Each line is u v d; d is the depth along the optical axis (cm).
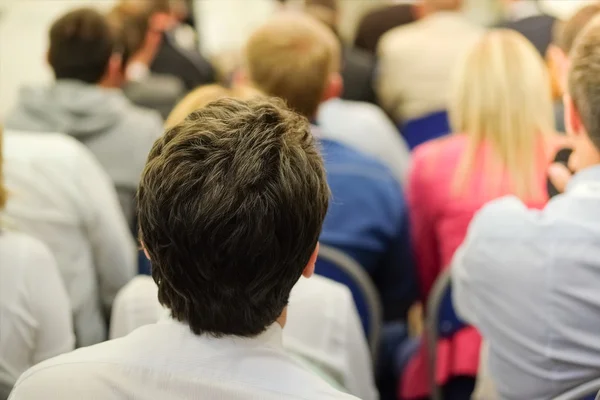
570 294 135
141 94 348
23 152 203
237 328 101
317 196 103
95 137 242
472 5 718
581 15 193
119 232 216
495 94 205
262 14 712
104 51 245
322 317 167
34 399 98
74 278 207
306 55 214
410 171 226
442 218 211
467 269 151
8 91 536
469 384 200
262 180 98
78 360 101
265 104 108
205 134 101
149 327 105
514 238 143
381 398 256
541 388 141
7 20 539
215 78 459
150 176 100
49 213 203
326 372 167
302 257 103
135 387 97
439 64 370
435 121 367
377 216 208
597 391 135
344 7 657
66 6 550
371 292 193
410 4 458
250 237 97
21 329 155
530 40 330
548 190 191
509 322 143
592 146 142
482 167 206
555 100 218
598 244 134
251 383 97
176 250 98
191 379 97
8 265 154
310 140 107
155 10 419
